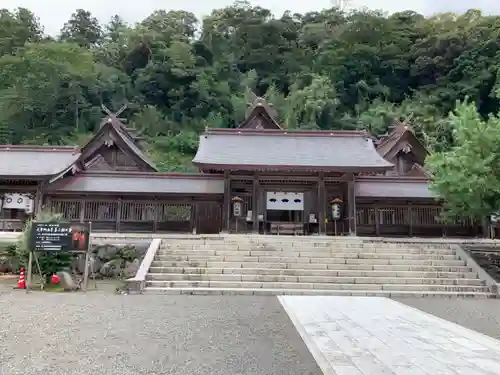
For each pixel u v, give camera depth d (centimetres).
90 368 536
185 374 521
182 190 2359
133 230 2339
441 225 2398
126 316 897
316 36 8119
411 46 7438
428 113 6194
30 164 2359
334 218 2275
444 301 1255
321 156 2291
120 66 7662
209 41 8038
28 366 539
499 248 1850
